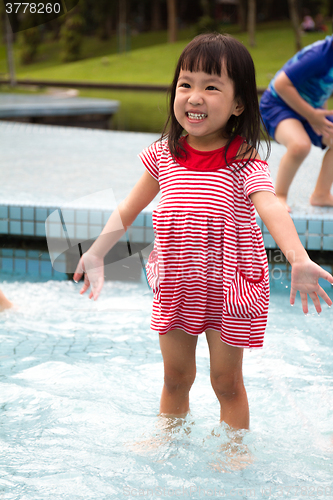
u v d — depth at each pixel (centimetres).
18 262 308
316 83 294
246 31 3128
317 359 201
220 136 140
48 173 418
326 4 3319
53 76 2634
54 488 124
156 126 1018
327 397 172
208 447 141
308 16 3092
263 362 198
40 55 3584
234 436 145
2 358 199
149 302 241
